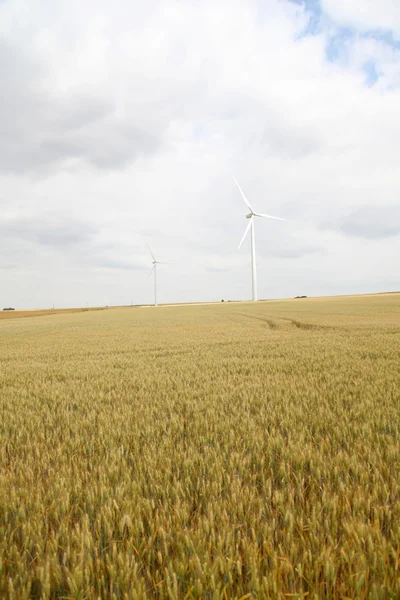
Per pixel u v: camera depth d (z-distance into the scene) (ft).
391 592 6.23
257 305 286.46
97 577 7.05
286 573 6.75
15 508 9.29
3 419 19.57
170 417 18.60
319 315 143.33
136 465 12.09
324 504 9.03
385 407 18.08
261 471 11.29
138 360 44.68
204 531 8.23
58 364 43.55
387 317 121.80
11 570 7.25
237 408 19.86
